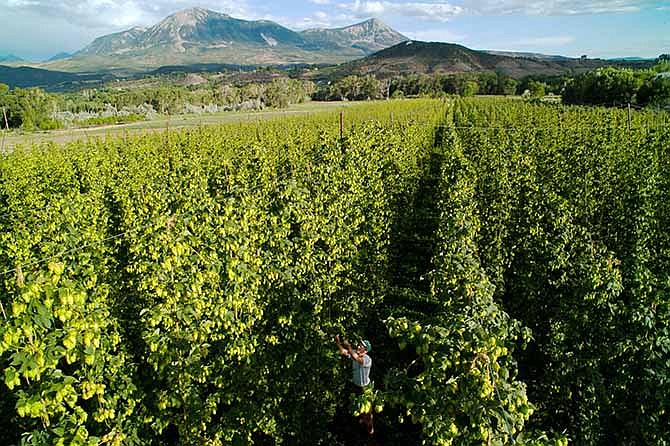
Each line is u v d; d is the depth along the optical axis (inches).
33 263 221.5
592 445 272.7
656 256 435.5
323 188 501.0
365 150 737.6
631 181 615.8
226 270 283.1
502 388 172.7
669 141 834.8
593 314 287.4
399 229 622.8
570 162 724.0
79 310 195.6
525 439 168.2
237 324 280.1
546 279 382.6
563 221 414.9
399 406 333.1
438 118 1771.7
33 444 178.9
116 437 197.5
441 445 171.0
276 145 967.0
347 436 326.0
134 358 310.7
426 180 952.3
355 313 378.9
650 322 249.6
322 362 320.8
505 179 569.9
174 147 1010.1
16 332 173.5
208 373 257.8
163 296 260.8
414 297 502.9
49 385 182.7
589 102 1948.8
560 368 293.1
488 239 490.9
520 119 1369.3
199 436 262.4
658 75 1737.2
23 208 570.3
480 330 183.5
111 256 419.2
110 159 901.2
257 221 371.6
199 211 343.3
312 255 362.6
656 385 244.1
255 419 286.5
